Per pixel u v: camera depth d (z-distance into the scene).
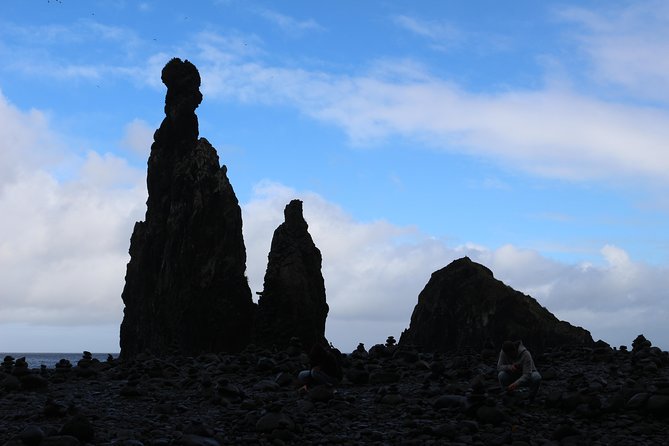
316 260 78.62
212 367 25.48
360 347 28.83
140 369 25.03
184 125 101.50
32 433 14.34
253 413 16.81
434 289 104.00
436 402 18.00
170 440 14.84
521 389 19.67
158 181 100.31
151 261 98.06
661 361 23.47
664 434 15.24
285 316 73.94
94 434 15.24
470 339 97.38
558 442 14.98
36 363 122.50
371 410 18.19
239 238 94.50
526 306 97.81
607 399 18.00
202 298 90.06
